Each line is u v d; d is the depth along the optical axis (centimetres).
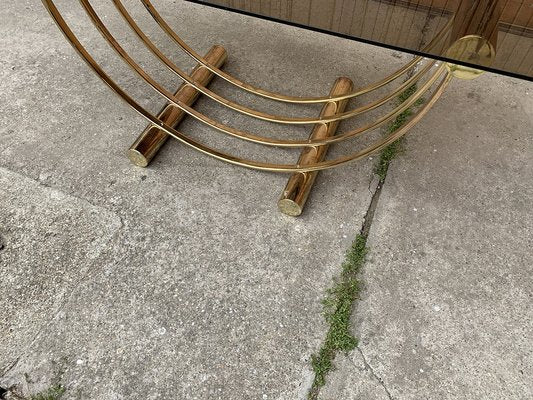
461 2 124
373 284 146
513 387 130
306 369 131
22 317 136
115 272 145
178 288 143
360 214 162
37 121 180
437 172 174
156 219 157
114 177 167
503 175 174
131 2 226
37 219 155
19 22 213
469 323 140
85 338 133
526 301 145
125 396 125
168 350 132
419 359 133
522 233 159
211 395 126
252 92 191
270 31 220
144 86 194
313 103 188
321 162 165
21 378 126
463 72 115
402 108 155
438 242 156
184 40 213
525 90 202
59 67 197
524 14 121
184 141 168
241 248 152
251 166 167
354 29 115
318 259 151
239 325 137
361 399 127
